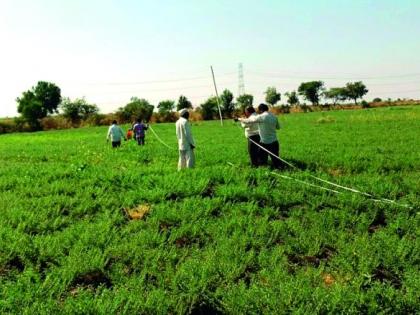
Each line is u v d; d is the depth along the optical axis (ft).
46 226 26.63
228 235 24.75
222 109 265.13
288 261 21.94
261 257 21.15
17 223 27.17
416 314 16.02
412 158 51.34
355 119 146.00
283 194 33.22
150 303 16.46
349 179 38.73
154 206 30.76
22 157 73.82
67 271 19.65
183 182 36.47
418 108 206.69
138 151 68.18
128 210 30.63
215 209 30.37
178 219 27.73
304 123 144.46
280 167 45.91
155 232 24.70
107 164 56.54
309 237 23.73
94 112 273.54
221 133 116.47
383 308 16.38
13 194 35.19
